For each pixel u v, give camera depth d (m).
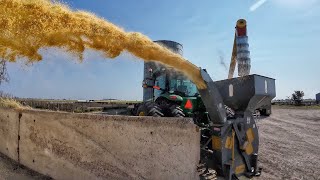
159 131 3.43
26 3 2.88
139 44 3.41
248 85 4.32
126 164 3.67
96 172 3.96
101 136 3.94
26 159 5.11
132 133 3.64
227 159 3.93
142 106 7.84
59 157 4.48
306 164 6.21
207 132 4.33
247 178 4.23
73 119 4.30
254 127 4.55
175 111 7.17
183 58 3.78
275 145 8.49
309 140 9.56
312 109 29.61
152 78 8.59
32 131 5.00
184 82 8.13
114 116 3.82
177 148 3.29
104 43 3.23
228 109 5.17
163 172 3.37
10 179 4.45
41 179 4.54
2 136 5.86
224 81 4.67
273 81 4.78
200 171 3.18
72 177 4.27
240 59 10.55
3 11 2.78
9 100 6.57
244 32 10.53
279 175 5.29
